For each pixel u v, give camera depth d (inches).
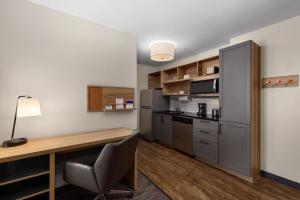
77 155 84.4
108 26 94.3
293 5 71.9
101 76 92.6
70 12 79.4
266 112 92.1
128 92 102.3
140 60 174.4
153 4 72.3
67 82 80.9
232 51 94.0
